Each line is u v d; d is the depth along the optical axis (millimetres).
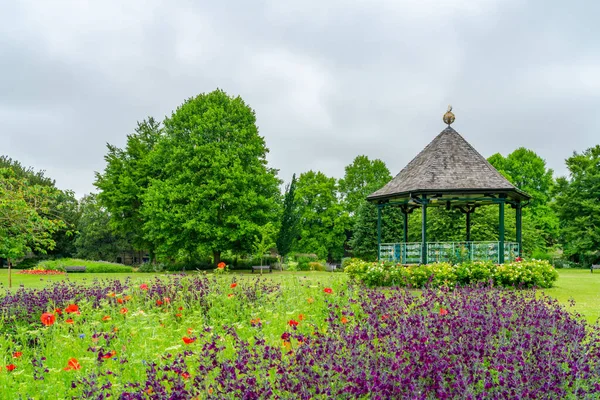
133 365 5488
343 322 6352
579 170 44312
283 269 36969
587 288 16844
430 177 18516
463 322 6059
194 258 37188
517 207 19938
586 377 4594
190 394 4184
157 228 34188
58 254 54219
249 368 4547
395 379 4184
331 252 54281
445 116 20906
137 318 8109
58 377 5508
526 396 4047
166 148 36750
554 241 50469
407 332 5496
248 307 9914
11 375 5406
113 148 43688
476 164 19188
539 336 5836
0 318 9312
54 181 53875
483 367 4609
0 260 45656
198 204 32938
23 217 15844
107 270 34188
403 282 14922
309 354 4828
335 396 4023
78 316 8461
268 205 35125
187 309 9758
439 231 34781
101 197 42969
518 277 16219
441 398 4035
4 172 16109
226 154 34094
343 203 55719
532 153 50781
